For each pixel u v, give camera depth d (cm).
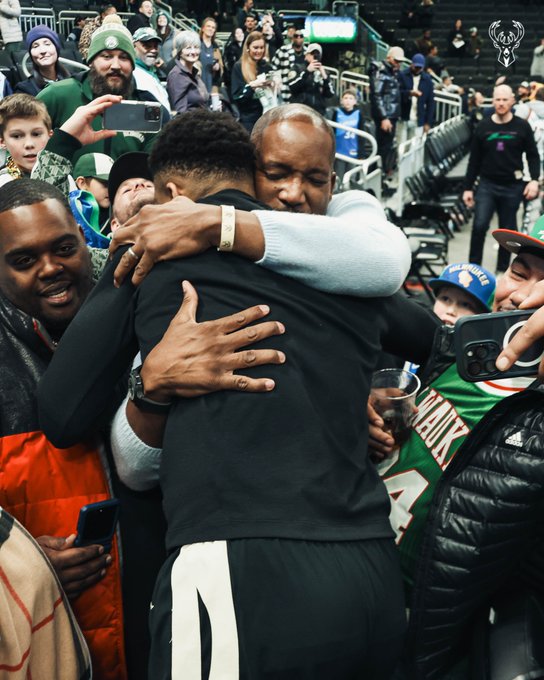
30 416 150
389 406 157
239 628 118
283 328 129
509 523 136
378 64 1003
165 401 132
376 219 149
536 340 132
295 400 126
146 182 256
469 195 740
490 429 138
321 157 145
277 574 118
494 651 144
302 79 806
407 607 159
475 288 271
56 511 152
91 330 135
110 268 137
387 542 133
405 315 151
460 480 141
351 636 121
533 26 2119
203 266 131
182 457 125
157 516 162
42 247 151
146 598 164
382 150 1010
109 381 138
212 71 995
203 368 125
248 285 130
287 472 122
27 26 1246
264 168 146
